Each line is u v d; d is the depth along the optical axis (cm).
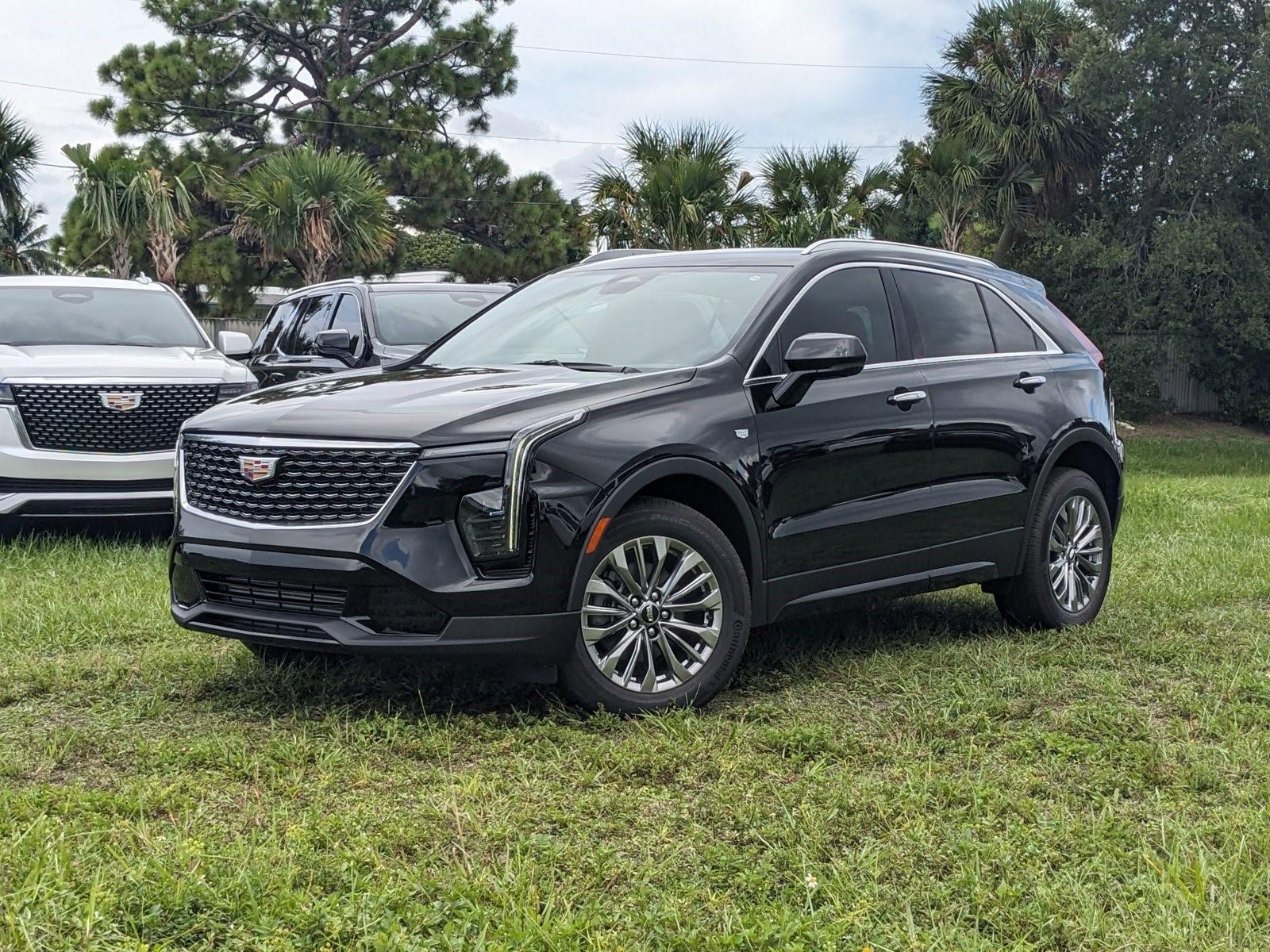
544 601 439
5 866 311
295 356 1097
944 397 570
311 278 2608
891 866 330
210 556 460
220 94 3822
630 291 570
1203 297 2633
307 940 283
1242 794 385
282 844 338
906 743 438
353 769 401
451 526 434
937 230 2798
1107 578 650
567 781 397
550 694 479
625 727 450
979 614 655
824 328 540
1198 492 1310
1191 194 2695
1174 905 303
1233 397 2827
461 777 394
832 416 521
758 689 510
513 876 315
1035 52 2612
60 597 653
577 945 283
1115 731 452
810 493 513
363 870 322
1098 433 644
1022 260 2839
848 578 530
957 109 2620
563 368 515
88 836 335
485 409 450
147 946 273
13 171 2831
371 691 490
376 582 431
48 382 820
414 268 3791
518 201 3994
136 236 3081
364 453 438
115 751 419
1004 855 334
